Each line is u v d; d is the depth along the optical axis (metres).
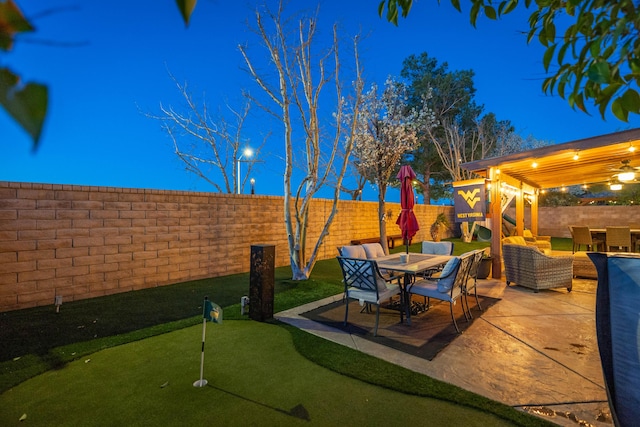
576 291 6.00
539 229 16.05
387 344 3.61
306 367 3.06
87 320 4.28
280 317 4.52
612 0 0.88
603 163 6.98
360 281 4.11
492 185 7.04
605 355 1.72
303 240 6.85
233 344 3.57
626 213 13.84
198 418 2.31
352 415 2.36
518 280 6.25
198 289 5.97
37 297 4.84
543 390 2.69
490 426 2.25
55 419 2.29
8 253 4.60
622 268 1.70
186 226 6.61
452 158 15.25
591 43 0.90
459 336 3.86
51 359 3.17
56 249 5.02
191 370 2.98
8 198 4.60
